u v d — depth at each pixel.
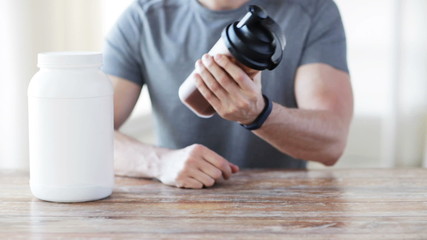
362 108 4.44
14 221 0.95
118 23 1.79
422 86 4.17
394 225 0.91
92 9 3.22
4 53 2.69
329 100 1.59
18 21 2.71
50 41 2.88
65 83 1.02
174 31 1.75
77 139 1.04
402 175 1.31
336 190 1.16
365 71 4.41
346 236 0.86
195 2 1.72
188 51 1.73
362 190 1.16
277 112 1.31
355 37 4.39
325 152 1.51
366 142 4.45
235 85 1.11
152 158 1.31
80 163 1.05
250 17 0.98
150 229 0.90
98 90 1.05
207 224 0.92
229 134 1.75
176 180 1.21
